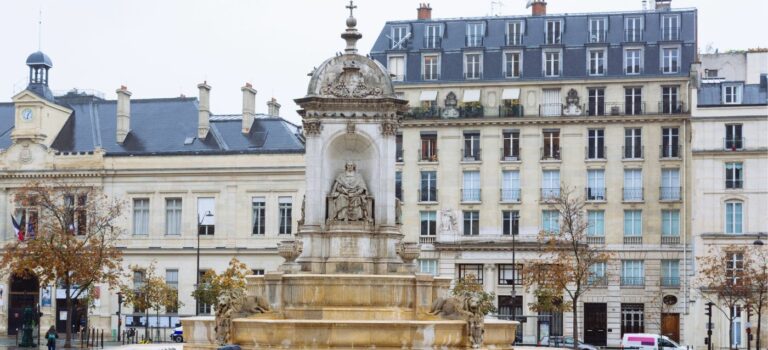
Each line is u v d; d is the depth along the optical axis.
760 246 87.94
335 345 40.31
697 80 91.94
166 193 96.56
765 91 91.62
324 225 46.53
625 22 97.06
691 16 96.12
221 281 84.88
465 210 96.25
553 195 92.75
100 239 89.25
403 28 100.25
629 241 93.69
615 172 94.31
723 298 85.44
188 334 43.16
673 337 92.12
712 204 90.69
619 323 92.81
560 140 95.19
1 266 81.56
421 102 97.19
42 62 101.06
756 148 90.19
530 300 93.62
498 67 97.00
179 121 100.50
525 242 94.12
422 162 96.81
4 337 93.19
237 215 95.62
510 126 95.88
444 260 95.44
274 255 94.69
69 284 79.62
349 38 47.47
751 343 88.62
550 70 96.31
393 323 40.50
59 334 94.81
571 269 81.31
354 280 44.25
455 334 41.47
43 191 86.62
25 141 97.94
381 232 46.44
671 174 93.81
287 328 40.38
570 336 90.50
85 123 101.44
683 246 92.56
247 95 98.56
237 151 95.81
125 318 93.25
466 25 99.25
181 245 96.19
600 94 95.12
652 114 93.69
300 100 46.75
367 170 47.16
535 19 98.38
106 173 96.81
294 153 95.00
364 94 46.78
